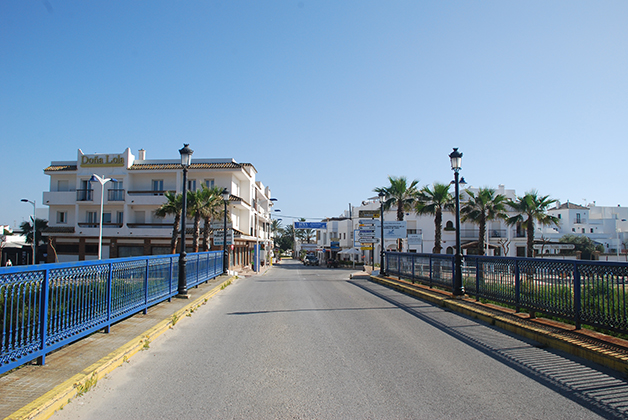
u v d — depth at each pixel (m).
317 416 4.37
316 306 12.37
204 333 8.59
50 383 5.01
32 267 5.40
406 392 5.07
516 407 4.58
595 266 7.39
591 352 6.40
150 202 36.97
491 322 9.42
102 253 37.72
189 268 15.49
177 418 4.34
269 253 64.56
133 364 6.34
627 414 4.36
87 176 37.97
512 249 53.50
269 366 6.20
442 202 33.91
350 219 64.06
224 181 37.69
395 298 14.31
